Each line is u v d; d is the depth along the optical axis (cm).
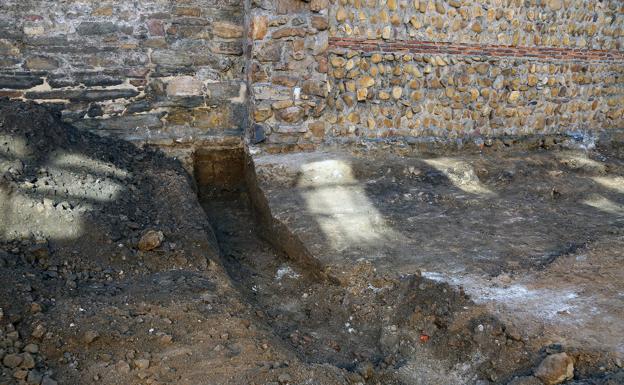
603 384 249
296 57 510
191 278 349
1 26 470
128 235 378
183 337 290
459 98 598
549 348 278
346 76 542
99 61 498
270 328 325
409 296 343
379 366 306
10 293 290
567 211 475
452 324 313
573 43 642
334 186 488
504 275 351
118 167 454
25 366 257
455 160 555
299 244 407
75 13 486
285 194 469
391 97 567
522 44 613
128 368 264
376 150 556
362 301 354
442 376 294
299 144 535
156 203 431
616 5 652
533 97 637
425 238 413
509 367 280
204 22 516
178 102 523
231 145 541
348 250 393
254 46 498
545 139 641
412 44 561
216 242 421
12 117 398
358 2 528
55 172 394
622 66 680
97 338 277
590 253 376
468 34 584
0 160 368
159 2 503
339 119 549
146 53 508
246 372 268
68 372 262
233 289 349
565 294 325
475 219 449
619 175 586
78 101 499
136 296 317
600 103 681
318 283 384
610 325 291
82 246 354
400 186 500
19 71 481
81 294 314
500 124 627
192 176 518
